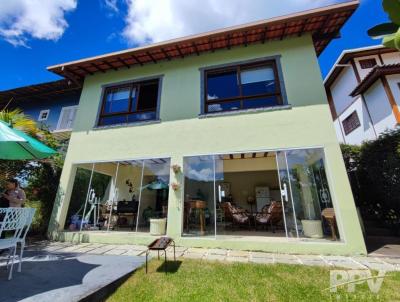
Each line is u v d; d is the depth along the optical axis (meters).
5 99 13.33
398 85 11.17
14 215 3.94
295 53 7.73
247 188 9.82
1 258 5.11
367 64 14.03
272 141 6.97
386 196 8.25
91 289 3.37
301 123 6.91
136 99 8.91
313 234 6.23
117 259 5.20
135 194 8.03
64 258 5.26
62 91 12.45
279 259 5.32
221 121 7.57
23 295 3.13
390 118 11.01
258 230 7.95
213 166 7.27
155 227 7.30
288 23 7.30
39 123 12.41
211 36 7.73
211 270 4.45
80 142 8.82
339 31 7.72
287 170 6.72
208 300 3.30
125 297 3.44
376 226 8.57
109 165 8.60
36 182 8.64
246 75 8.00
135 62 9.10
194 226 6.99
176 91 8.41
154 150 7.91
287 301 3.25
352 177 10.59
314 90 7.14
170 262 4.99
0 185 7.43
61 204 8.12
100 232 7.74
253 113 7.38
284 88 7.39
